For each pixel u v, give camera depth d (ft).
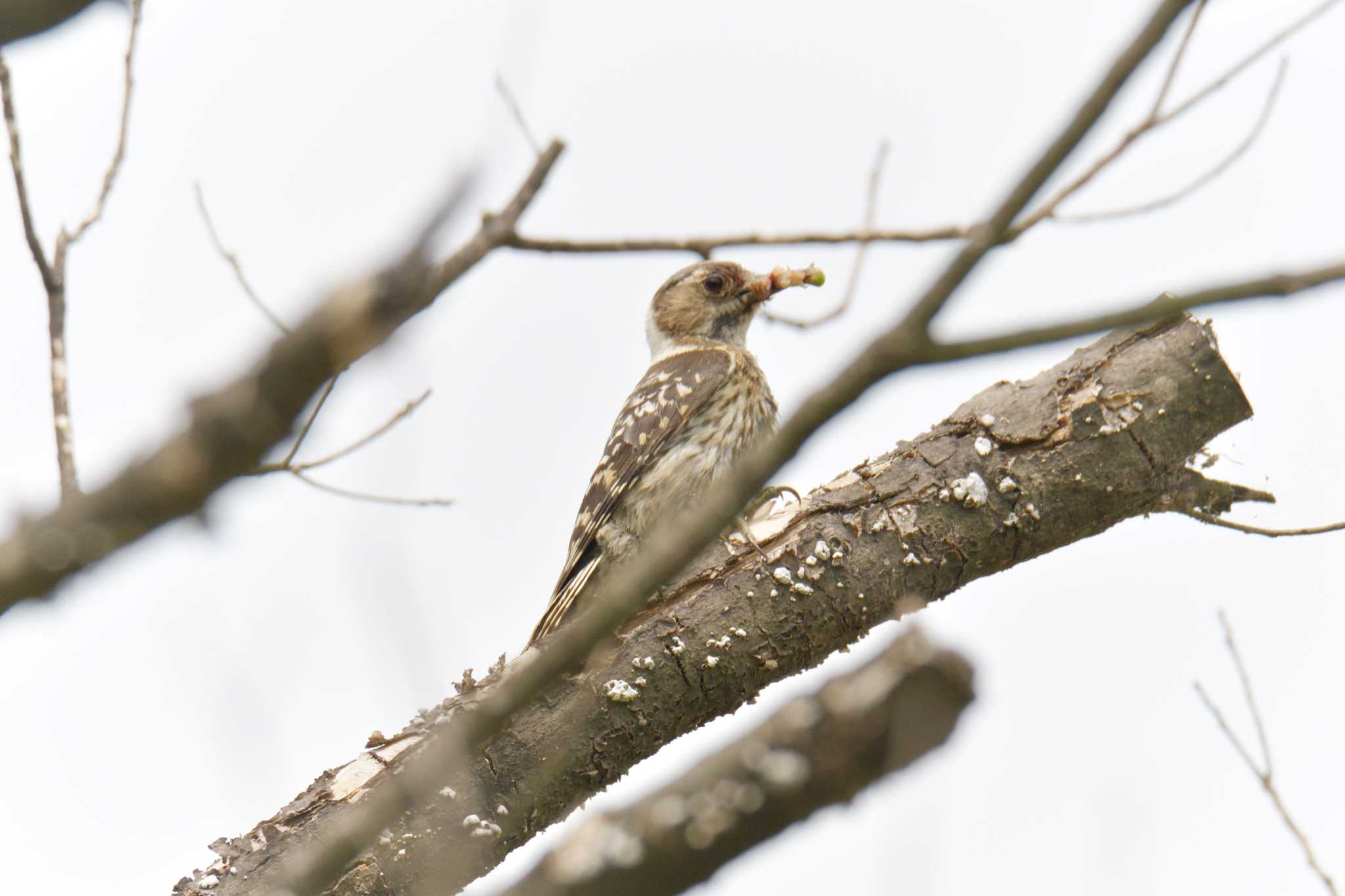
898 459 33.24
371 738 29.91
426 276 15.07
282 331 15.78
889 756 43.19
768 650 31.99
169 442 14.97
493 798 29.86
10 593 14.98
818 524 32.45
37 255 22.88
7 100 23.36
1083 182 22.82
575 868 43.47
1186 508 33.63
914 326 17.40
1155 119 22.71
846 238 23.18
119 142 24.93
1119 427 32.55
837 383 17.62
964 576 32.99
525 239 21.52
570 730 30.50
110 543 15.05
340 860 18.93
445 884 29.01
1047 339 17.37
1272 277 16.92
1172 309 17.15
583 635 18.52
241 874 27.86
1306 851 27.81
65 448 21.88
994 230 17.30
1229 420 33.09
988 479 32.65
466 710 30.04
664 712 31.45
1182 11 16.89
